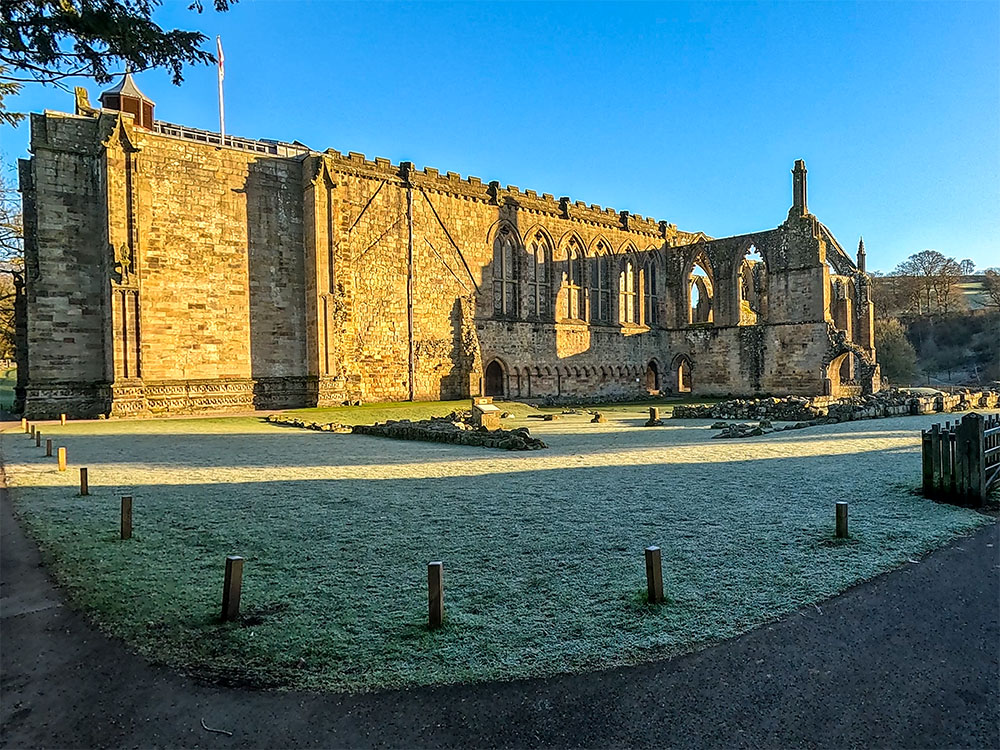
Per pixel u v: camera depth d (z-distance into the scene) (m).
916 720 4.48
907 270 110.94
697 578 7.02
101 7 9.12
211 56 10.34
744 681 4.97
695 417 33.72
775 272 52.25
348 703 4.75
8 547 8.45
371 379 41.75
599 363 55.28
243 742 4.32
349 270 40.69
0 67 9.47
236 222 37.78
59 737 4.39
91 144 34.62
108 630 5.98
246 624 6.05
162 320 35.06
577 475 13.84
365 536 8.90
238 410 37.09
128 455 18.03
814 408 28.33
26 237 37.66
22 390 40.16
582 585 6.87
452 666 5.20
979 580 6.95
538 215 51.88
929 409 32.28
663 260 61.28
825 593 6.58
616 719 4.50
